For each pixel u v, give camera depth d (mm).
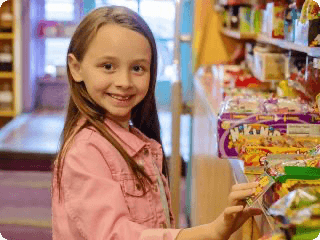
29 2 7578
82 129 1402
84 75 1414
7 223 4156
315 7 1730
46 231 4184
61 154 1354
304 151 1482
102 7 1443
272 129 1678
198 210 3549
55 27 7930
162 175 1614
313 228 994
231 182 2033
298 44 1886
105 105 1399
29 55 7637
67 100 1539
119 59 1361
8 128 6625
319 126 1665
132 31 1368
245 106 1810
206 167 3074
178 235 1175
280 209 1014
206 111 3094
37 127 6734
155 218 1432
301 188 1063
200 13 4383
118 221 1213
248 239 1517
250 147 1509
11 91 7559
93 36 1374
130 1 8008
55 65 8047
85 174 1283
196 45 4395
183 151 5555
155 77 1556
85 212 1242
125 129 1484
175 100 3676
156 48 1487
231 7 3967
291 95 2172
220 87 2887
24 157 5566
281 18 2451
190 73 4617
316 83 1774
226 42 4379
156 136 1761
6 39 7461
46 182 5113
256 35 3271
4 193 4910
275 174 1177
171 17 7992
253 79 2885
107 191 1255
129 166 1386
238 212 1141
